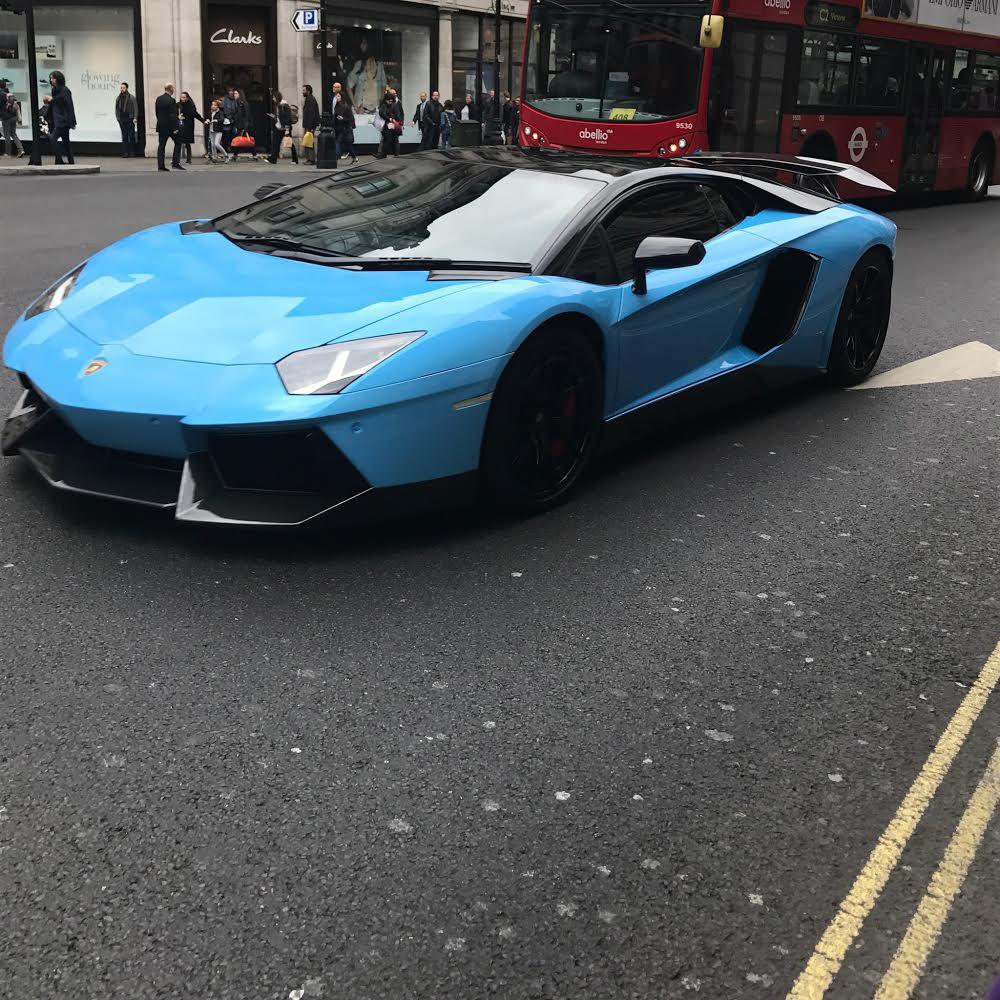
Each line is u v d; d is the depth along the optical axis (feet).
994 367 22.22
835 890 7.57
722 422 18.11
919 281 32.68
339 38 93.20
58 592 11.17
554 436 13.69
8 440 13.32
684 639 10.96
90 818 7.91
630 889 7.47
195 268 13.88
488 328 12.37
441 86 102.17
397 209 15.12
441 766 8.71
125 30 86.58
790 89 41.75
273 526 11.44
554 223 14.35
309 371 11.52
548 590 11.82
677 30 37.76
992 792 8.75
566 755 8.95
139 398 11.59
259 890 7.29
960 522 14.30
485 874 7.54
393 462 11.86
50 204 46.11
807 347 18.56
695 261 13.79
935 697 10.15
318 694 9.62
